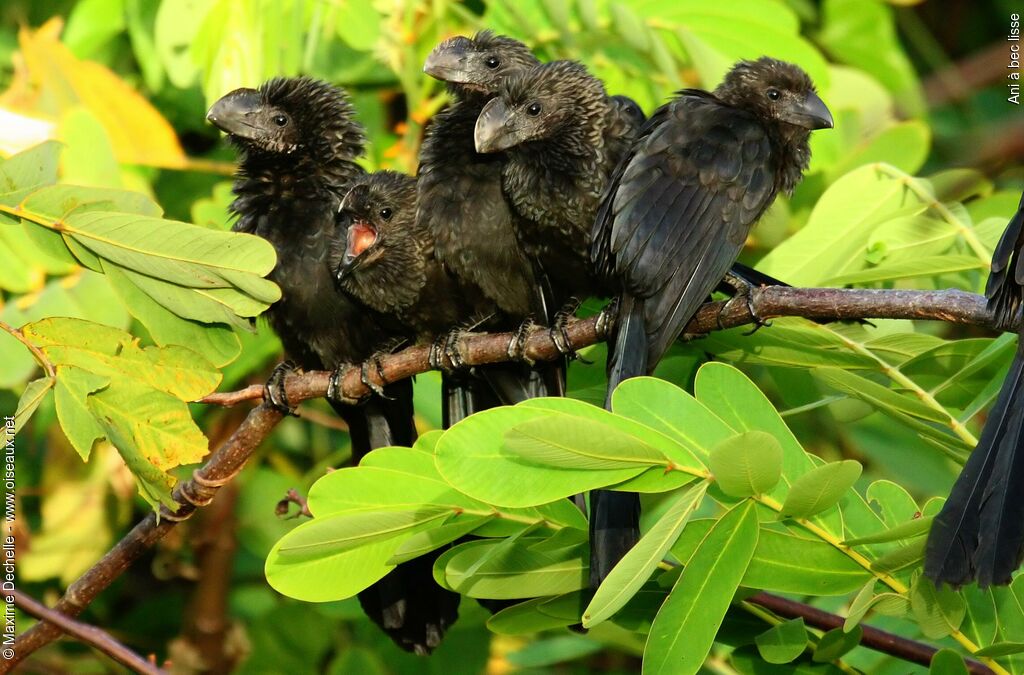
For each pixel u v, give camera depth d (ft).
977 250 32.12
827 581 24.89
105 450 41.47
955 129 43.60
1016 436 24.13
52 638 29.96
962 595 24.52
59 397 27.86
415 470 25.72
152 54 39.78
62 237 27.45
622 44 40.34
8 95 38.60
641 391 24.56
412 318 35.12
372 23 38.19
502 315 35.65
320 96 35.60
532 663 38.68
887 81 43.50
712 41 40.06
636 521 25.98
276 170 35.09
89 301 31.73
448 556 26.66
